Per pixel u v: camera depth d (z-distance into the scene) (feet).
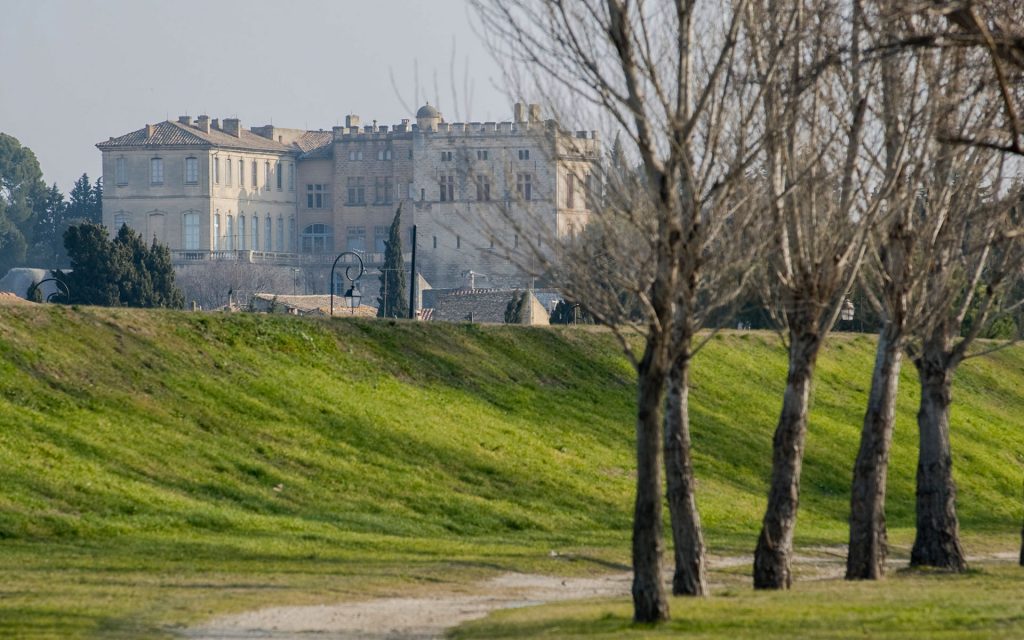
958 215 232.73
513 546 296.71
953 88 207.92
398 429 368.27
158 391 344.49
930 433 263.08
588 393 432.66
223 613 187.73
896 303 234.58
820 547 316.40
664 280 170.19
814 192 207.31
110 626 174.81
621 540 315.37
